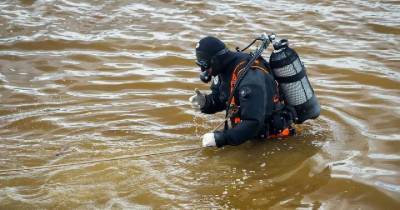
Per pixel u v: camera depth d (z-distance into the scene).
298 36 7.60
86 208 3.54
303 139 4.46
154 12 8.75
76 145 4.50
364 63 6.46
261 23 8.20
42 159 4.26
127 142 4.55
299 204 3.54
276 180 3.86
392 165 4.00
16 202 3.62
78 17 8.50
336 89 5.63
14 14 8.60
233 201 3.60
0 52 7.03
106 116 5.11
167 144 4.49
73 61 6.72
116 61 6.72
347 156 4.16
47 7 8.95
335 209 3.46
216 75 4.20
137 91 5.76
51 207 3.56
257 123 4.00
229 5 9.14
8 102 5.49
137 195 3.69
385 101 5.23
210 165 4.10
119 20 8.38
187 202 3.60
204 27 8.04
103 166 4.09
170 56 6.85
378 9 8.86
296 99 4.24
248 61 4.10
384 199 3.55
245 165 4.09
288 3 9.28
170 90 5.77
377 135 4.51
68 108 5.33
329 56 6.76
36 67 6.54
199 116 5.08
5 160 4.25
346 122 4.79
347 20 8.29
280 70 4.16
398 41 7.31
